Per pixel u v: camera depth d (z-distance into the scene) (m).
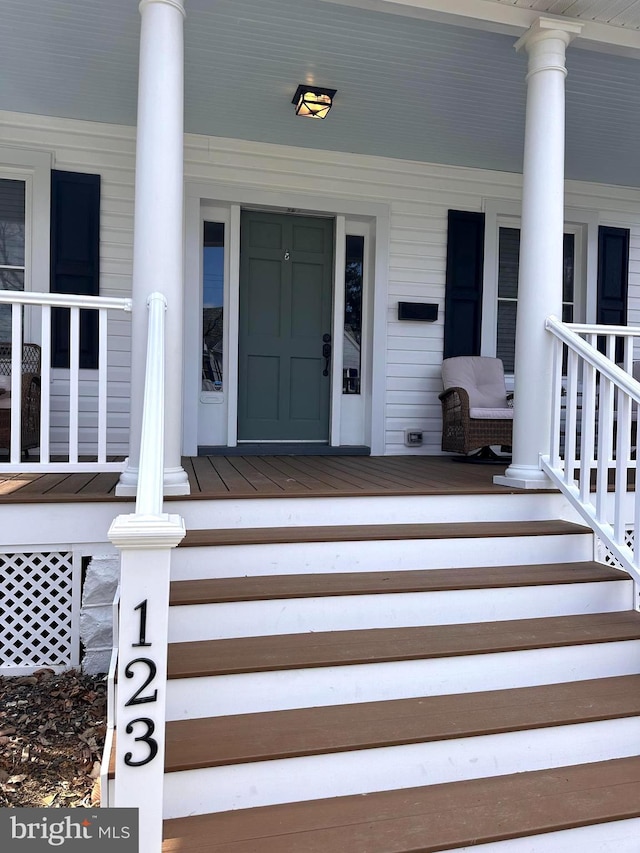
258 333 5.42
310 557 2.66
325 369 5.59
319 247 5.52
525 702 2.16
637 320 6.26
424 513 3.08
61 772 2.15
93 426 4.94
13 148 4.69
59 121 4.79
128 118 4.78
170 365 2.87
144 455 1.69
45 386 2.85
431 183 5.59
